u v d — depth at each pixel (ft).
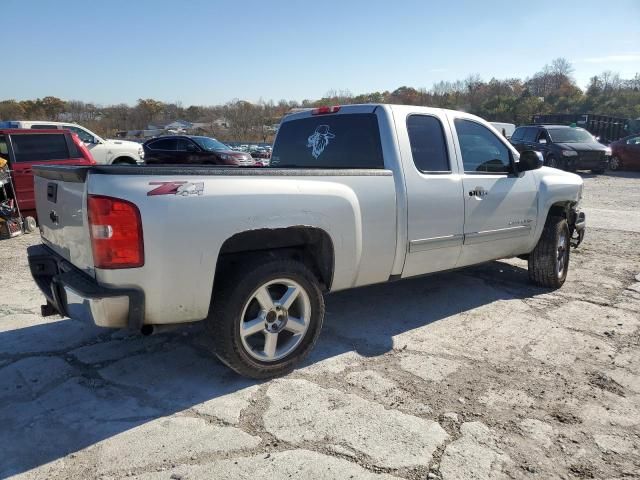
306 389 10.85
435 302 16.57
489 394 10.71
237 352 10.55
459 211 14.48
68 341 13.34
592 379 11.43
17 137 30.01
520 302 16.67
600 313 15.67
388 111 13.48
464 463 8.45
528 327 14.48
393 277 13.43
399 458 8.56
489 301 16.72
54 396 10.53
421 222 13.50
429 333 13.99
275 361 11.18
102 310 9.12
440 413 9.96
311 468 8.30
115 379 11.30
